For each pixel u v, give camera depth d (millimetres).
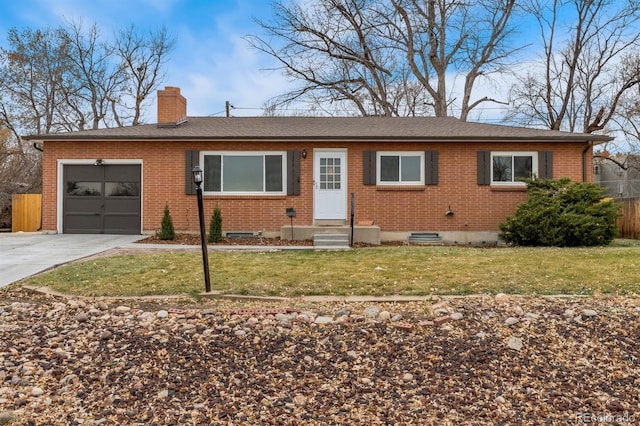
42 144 13250
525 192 13102
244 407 3307
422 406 3342
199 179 6355
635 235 14086
